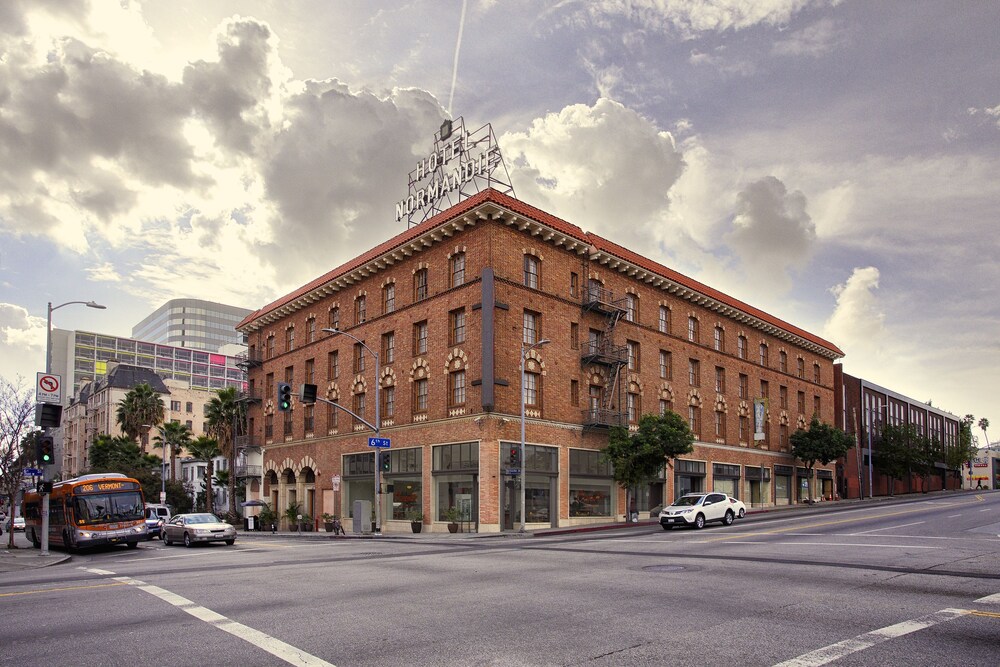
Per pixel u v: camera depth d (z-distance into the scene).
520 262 36.97
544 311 37.81
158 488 67.50
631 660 7.54
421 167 46.53
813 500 59.34
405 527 38.53
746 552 18.14
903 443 76.38
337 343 47.06
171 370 156.12
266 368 56.34
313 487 49.53
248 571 17.03
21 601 12.66
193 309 179.62
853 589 11.59
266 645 8.59
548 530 33.94
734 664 7.31
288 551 24.84
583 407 39.62
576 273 40.34
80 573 18.06
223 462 76.25
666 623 9.33
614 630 8.98
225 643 8.74
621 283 43.47
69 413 117.75
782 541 21.08
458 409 36.28
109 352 149.38
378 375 37.12
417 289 40.38
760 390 56.09
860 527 25.72
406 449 39.66
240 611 10.93
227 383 163.38
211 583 14.59
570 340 39.44
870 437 76.44
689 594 11.56
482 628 9.28
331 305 48.22
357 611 10.71
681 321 48.22
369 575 15.50
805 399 62.41
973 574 12.91
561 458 37.84
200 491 78.69
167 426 71.56
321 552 23.80
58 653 8.48
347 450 44.81
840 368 71.00
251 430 58.22
